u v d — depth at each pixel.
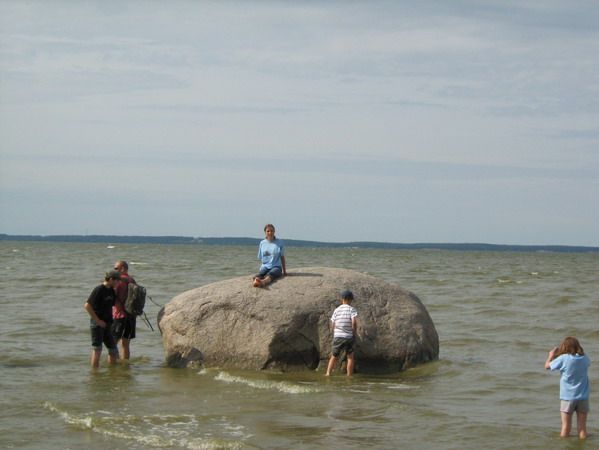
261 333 12.89
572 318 22.22
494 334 18.55
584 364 8.80
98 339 13.22
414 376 12.79
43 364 13.61
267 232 13.76
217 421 9.46
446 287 36.56
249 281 13.81
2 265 55.41
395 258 113.00
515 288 36.53
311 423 9.39
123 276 13.93
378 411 10.02
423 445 8.49
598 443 8.61
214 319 13.24
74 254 96.62
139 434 8.78
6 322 19.20
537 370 13.44
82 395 10.95
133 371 12.96
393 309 13.55
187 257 90.94
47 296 27.22
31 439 8.62
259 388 11.48
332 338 12.91
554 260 128.38
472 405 10.59
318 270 14.06
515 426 9.34
